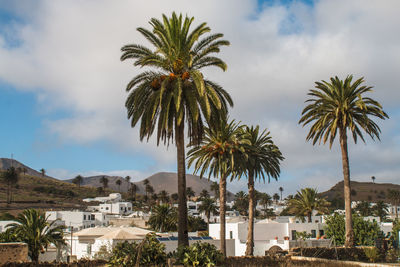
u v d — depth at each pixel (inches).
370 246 1574.8
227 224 2578.7
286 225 2476.6
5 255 1110.4
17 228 2030.0
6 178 6835.6
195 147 1786.4
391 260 1357.0
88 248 1991.9
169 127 1012.5
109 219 4488.2
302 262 1141.7
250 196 1963.6
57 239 2158.0
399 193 6722.4
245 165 1790.1
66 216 3991.1
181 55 1026.1
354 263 1103.0
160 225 3260.3
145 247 753.6
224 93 1087.0
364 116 1577.3
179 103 929.5
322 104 1672.0
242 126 1827.0
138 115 1027.9
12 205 6284.5
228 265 1059.9
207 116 983.6
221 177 1795.0
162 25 1066.1
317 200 3152.1
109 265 749.9
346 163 1669.5
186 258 772.6
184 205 997.8
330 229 1888.5
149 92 1045.8
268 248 2091.5
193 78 948.0
